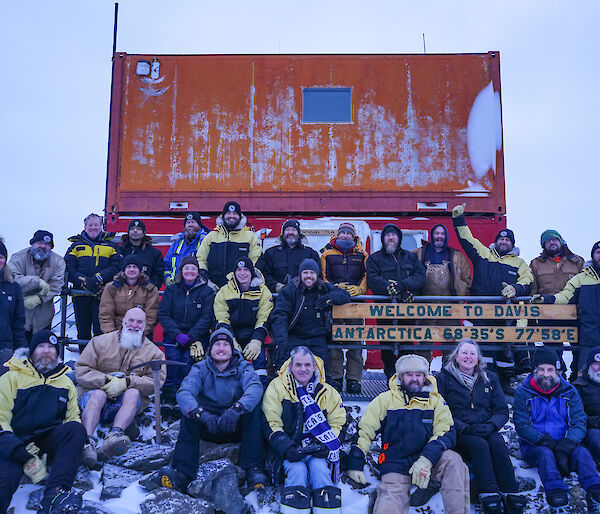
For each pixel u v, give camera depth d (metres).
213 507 4.44
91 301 7.03
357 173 8.87
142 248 7.18
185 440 4.71
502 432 5.68
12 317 5.89
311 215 8.91
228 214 6.82
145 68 9.12
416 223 8.80
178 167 8.94
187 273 6.18
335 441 4.82
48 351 4.82
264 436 4.96
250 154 8.95
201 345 5.76
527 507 4.84
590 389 5.53
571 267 7.15
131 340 5.57
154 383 5.28
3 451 4.33
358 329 6.17
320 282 5.92
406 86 9.08
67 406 4.87
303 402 4.92
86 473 4.84
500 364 6.66
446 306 6.24
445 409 4.93
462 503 4.50
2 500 4.20
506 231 6.95
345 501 4.73
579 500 4.84
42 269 6.76
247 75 9.16
